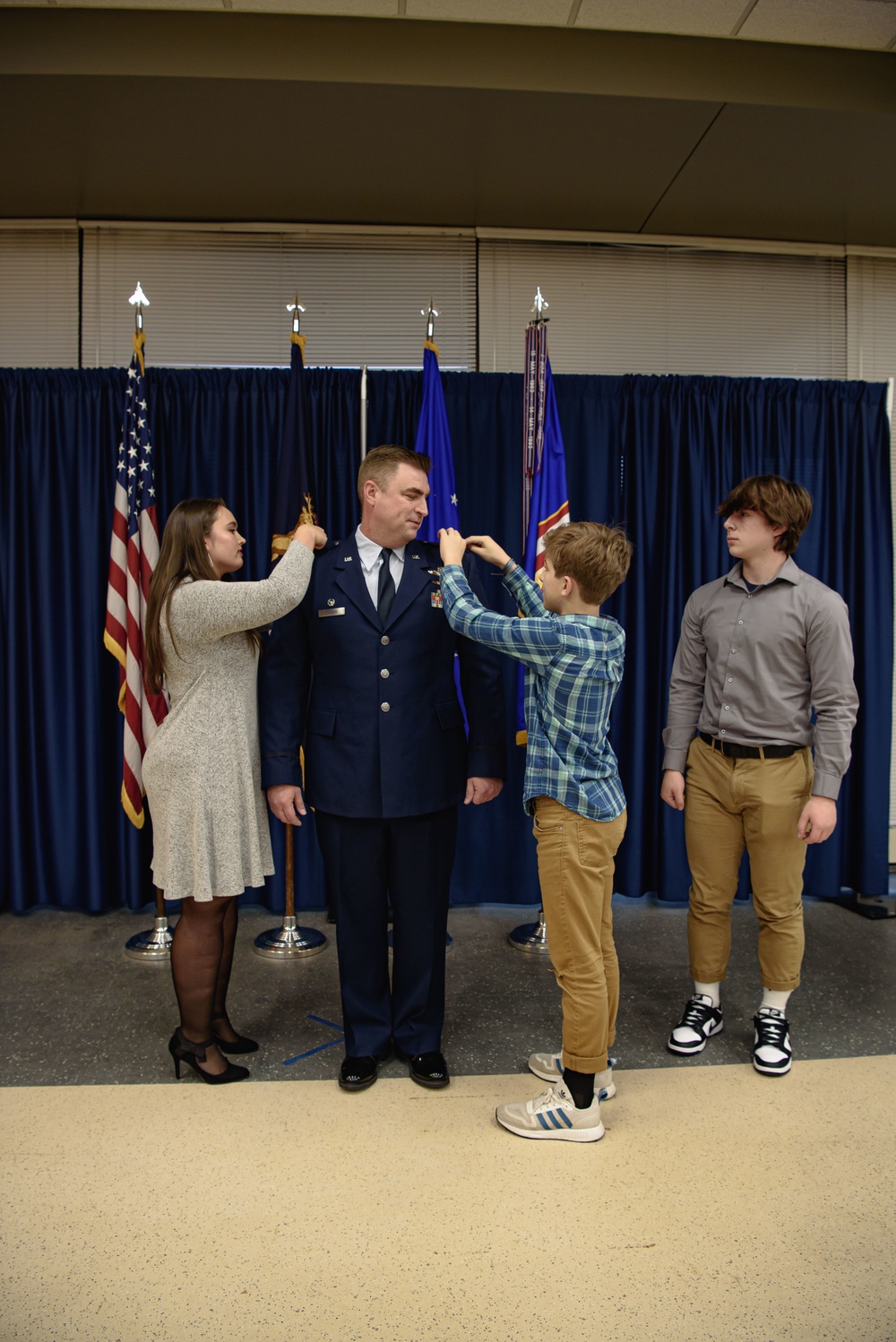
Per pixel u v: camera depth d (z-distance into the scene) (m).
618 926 3.08
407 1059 2.05
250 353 3.49
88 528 3.10
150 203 3.31
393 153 2.98
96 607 3.10
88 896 3.13
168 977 2.59
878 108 2.76
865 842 3.30
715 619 2.14
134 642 2.75
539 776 1.71
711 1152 1.67
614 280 3.61
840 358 3.74
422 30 2.60
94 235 3.46
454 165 3.05
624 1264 1.36
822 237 3.63
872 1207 1.51
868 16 2.55
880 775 3.30
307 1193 1.54
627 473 3.26
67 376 3.12
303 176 3.12
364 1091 1.90
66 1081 1.95
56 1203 1.51
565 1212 1.49
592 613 1.76
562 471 2.78
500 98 2.66
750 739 2.05
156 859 1.90
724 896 2.15
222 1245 1.40
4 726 3.14
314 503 3.09
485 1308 1.27
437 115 2.75
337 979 2.58
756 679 2.04
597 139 2.89
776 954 2.02
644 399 3.24
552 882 1.70
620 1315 1.26
